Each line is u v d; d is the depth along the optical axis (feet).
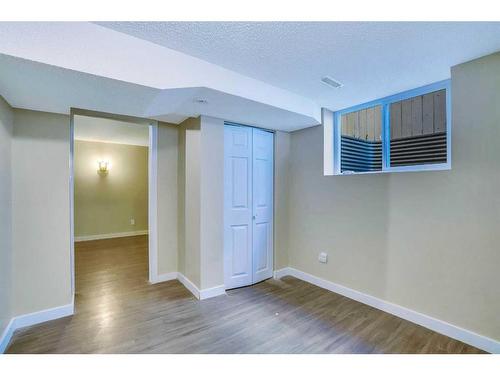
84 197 18.01
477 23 4.69
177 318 7.36
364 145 9.34
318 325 7.01
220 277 9.05
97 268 11.87
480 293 5.93
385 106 8.62
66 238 7.41
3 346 5.85
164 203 10.29
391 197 7.70
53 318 7.18
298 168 10.85
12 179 6.61
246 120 9.24
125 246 16.17
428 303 6.84
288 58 6.03
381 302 7.90
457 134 6.28
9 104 6.40
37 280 6.99
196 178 8.82
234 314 7.63
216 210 8.95
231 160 9.57
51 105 6.61
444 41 5.28
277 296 8.95
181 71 5.78
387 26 4.82
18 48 4.10
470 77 6.07
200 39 5.27
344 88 7.80
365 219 8.39
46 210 7.11
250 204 10.09
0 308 5.82
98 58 4.79
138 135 15.99
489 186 5.80
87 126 13.56
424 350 5.91
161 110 7.60
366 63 6.28
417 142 7.84
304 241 10.57
